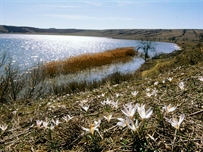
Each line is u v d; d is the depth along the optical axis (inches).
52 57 1496.1
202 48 468.1
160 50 2482.8
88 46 3235.7
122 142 62.6
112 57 1216.2
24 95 310.2
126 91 155.9
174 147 55.9
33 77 363.3
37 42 3754.9
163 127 64.7
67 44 3661.4
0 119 118.2
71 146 69.1
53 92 389.7
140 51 2004.2
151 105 93.0
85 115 96.5
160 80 175.9
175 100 95.0
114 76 483.5
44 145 73.6
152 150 55.6
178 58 517.0
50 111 118.2
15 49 1956.2
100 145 64.4
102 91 181.6
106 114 92.0
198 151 53.0
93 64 919.0
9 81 291.9
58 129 80.7
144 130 63.2
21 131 92.5
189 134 60.4
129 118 57.4
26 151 71.2
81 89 414.6
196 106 81.6
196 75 153.7
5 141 83.1
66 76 695.1
